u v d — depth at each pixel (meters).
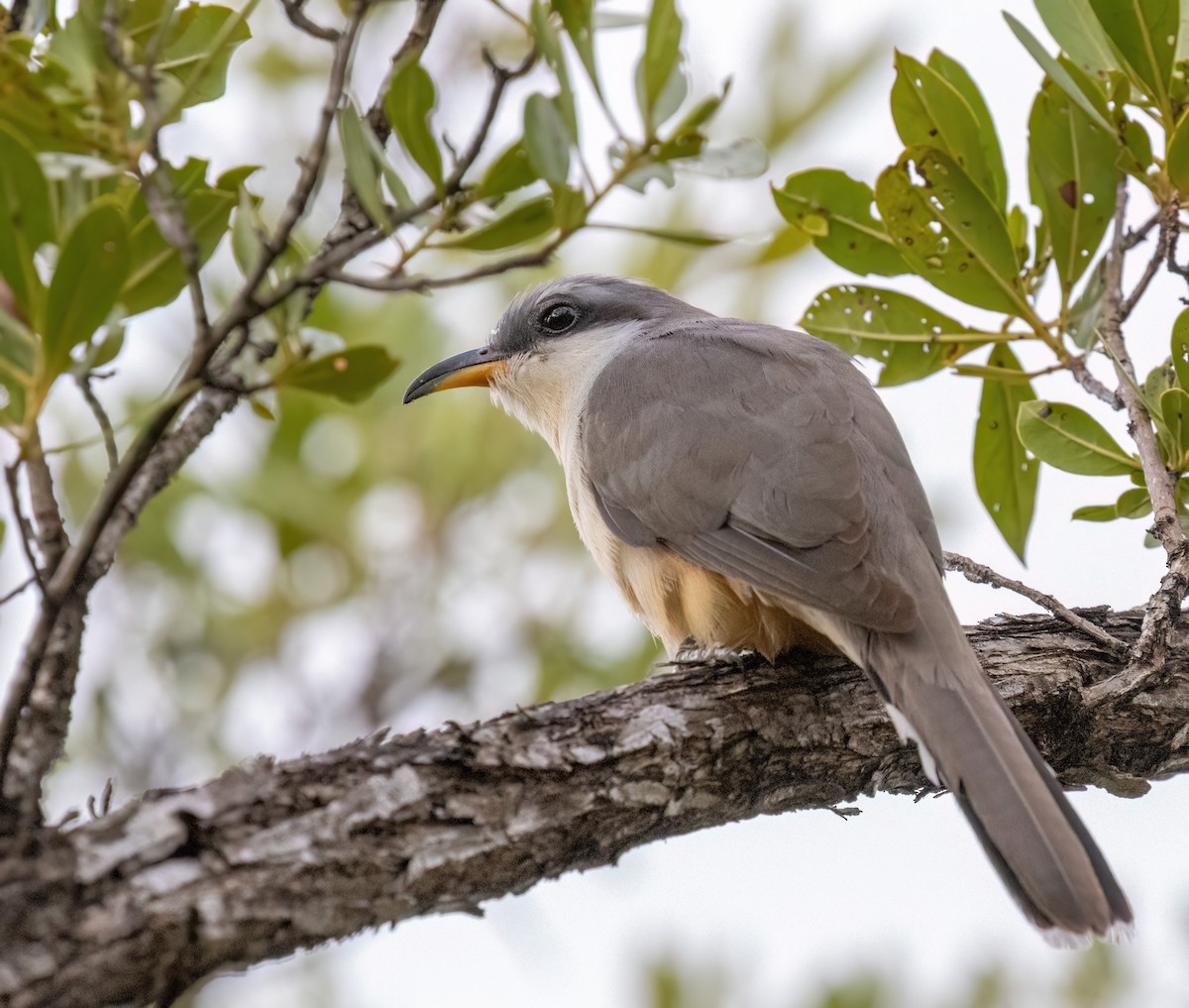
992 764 6.83
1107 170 8.59
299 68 11.90
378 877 6.06
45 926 5.41
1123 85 8.23
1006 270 8.80
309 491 12.33
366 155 5.63
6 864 5.49
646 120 5.69
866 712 7.64
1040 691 7.87
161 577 12.23
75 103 5.48
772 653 8.19
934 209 8.64
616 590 9.48
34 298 5.54
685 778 7.09
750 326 9.88
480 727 6.75
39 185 5.52
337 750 6.37
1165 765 8.12
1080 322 8.97
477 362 10.91
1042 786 6.75
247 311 5.38
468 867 6.29
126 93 5.52
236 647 12.05
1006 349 9.38
